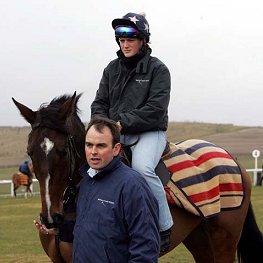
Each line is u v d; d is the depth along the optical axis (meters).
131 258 5.66
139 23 7.80
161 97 7.82
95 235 5.75
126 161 7.92
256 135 97.88
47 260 14.10
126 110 7.96
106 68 8.31
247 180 9.35
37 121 6.90
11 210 27.22
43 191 6.73
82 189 6.10
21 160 83.31
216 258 9.16
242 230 9.43
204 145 9.27
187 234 8.76
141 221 5.67
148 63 7.94
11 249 15.81
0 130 106.75
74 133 7.18
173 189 8.32
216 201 8.75
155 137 8.03
